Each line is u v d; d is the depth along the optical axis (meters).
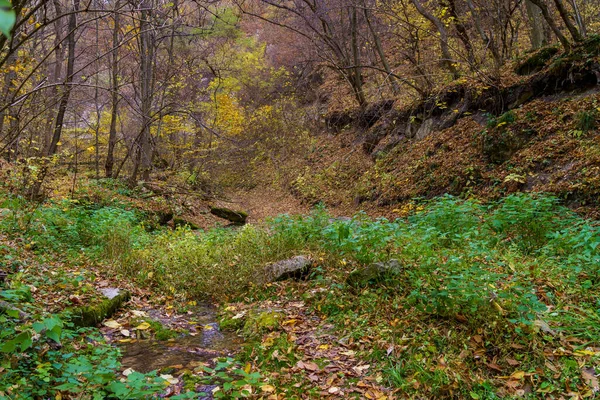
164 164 19.69
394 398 3.59
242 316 5.59
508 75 13.54
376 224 6.30
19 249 6.25
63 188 11.87
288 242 7.52
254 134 26.66
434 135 15.14
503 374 3.73
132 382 2.92
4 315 3.79
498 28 16.11
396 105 18.31
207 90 21.00
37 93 10.45
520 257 6.07
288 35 30.42
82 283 5.78
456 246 6.41
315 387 3.80
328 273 6.23
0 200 7.69
